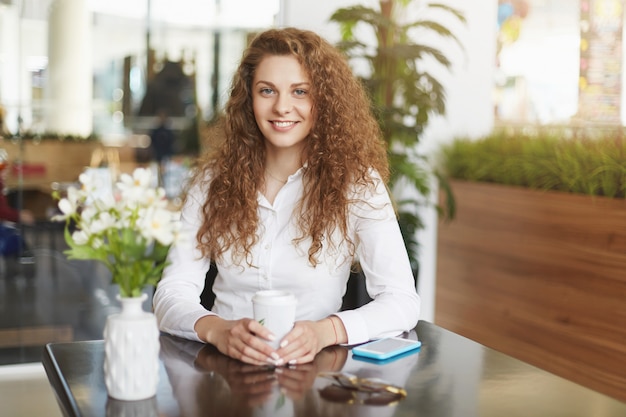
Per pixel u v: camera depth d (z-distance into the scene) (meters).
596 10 5.65
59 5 4.39
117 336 1.49
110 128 4.53
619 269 3.59
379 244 2.14
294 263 2.13
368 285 2.17
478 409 1.48
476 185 4.63
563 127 4.85
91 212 1.50
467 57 5.09
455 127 5.21
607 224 3.66
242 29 4.72
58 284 4.51
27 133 4.39
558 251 3.96
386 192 2.21
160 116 4.61
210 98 4.69
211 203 2.18
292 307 1.76
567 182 3.94
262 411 1.44
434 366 1.74
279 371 1.69
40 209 4.45
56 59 4.41
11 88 4.34
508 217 4.34
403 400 1.52
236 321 1.87
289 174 2.18
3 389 4.03
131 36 4.54
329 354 1.83
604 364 3.68
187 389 1.57
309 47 2.13
